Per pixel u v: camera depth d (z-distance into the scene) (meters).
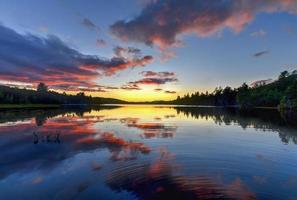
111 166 17.45
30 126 43.31
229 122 52.03
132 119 61.94
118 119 61.91
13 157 20.42
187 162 18.44
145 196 12.09
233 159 19.34
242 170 16.28
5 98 160.50
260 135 32.47
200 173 15.62
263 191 12.63
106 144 26.22
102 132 36.00
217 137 31.02
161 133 34.94
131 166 17.38
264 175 15.19
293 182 13.91
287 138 29.67
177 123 50.66
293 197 11.89
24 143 26.77
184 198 11.84
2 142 27.41
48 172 16.23
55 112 93.56
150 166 17.36
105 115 78.94
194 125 46.22
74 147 24.56
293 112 88.50
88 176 15.27
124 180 14.44
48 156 20.70
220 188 13.01
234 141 27.89
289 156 20.30
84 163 18.38
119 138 30.31
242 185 13.48
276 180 14.26
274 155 20.70
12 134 33.44
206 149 23.38
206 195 12.15
